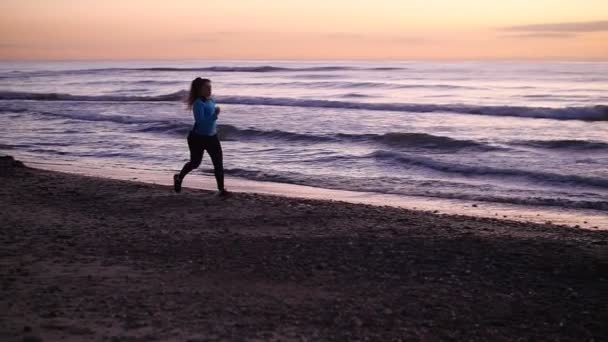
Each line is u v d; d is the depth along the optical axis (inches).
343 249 293.3
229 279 247.0
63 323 193.6
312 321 201.6
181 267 262.4
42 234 317.1
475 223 362.6
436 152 730.2
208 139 410.3
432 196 501.0
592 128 943.7
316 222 352.5
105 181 487.2
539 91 1809.8
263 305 216.8
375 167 637.3
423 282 247.0
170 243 302.2
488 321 205.8
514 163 636.7
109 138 872.9
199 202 404.8
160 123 995.3
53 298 218.7
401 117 1098.1
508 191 515.8
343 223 350.6
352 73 3462.1
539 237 326.3
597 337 193.8
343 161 671.8
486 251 293.3
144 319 199.0
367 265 268.4
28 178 497.4
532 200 478.3
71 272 252.5
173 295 225.6
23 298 217.8
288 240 309.7
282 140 836.0
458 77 2741.1
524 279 252.7
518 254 288.7
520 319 208.4
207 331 189.9
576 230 350.6
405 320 204.8
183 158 702.5
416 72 3427.7
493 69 3602.4
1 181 478.9
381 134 820.0
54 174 527.8
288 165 653.9
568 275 258.7
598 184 532.7
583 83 2180.1
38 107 1374.3
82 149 775.1
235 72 4089.6
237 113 1170.0
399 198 493.7
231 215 369.1
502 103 1427.2
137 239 309.7
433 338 189.5
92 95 1770.4
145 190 445.7
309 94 1772.9
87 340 179.6
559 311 216.5
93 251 286.0
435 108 1198.9
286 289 235.6
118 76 3476.9
